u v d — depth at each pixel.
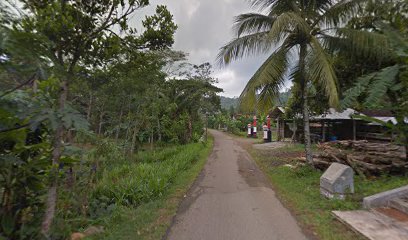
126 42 3.82
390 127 5.79
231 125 33.12
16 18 2.50
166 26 4.13
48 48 2.46
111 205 4.48
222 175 7.79
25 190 3.11
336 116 14.07
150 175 6.29
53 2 2.84
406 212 3.96
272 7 7.57
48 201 3.11
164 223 4.01
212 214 4.48
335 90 5.79
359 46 6.51
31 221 3.08
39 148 3.04
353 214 4.04
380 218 3.86
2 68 2.25
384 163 6.53
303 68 7.33
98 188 5.21
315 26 7.41
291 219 4.21
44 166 3.03
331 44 7.20
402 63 5.32
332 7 6.94
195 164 9.52
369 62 7.20
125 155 10.06
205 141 18.09
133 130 12.05
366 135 14.03
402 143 5.89
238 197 5.48
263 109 8.20
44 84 2.99
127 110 11.12
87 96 10.74
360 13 6.76
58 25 2.78
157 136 16.77
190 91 17.09
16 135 2.59
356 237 3.41
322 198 5.00
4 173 2.90
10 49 2.00
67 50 3.13
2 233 2.85
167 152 11.39
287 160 9.86
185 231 3.81
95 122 11.84
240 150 14.39
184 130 16.86
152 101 11.38
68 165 3.76
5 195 2.95
